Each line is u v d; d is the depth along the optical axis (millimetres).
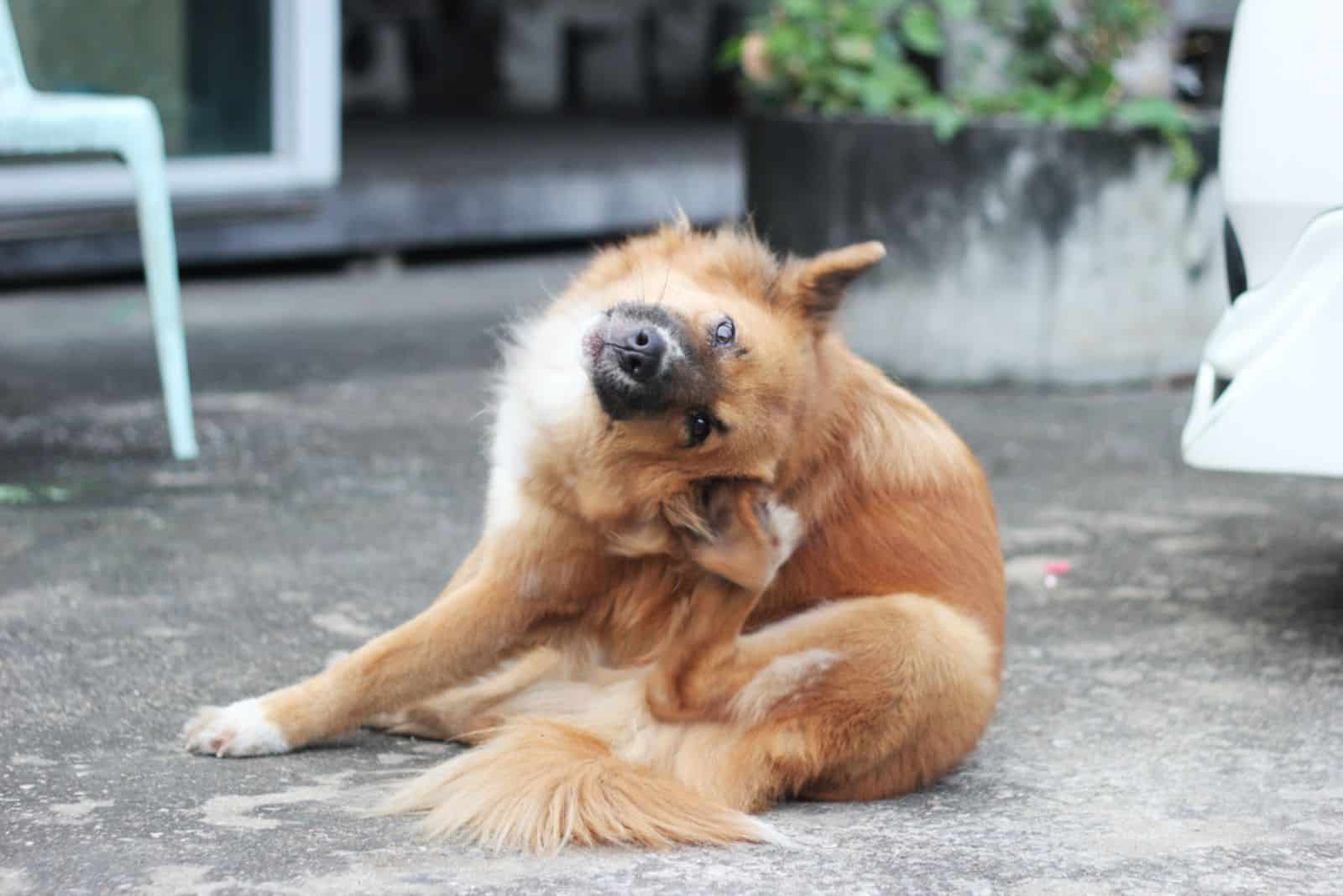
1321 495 7746
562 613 4344
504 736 4191
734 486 4090
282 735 4367
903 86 9930
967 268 9523
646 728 4285
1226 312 5656
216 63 11484
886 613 4211
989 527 4578
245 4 11539
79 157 10555
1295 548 6875
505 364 4559
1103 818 4184
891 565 4375
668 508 4113
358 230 12789
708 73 22234
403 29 20703
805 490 4332
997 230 9469
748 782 4156
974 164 9414
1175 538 6973
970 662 4219
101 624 5332
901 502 4414
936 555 4402
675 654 4246
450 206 13344
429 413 8688
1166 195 9633
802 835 4000
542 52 21438
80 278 11930
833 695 4148
